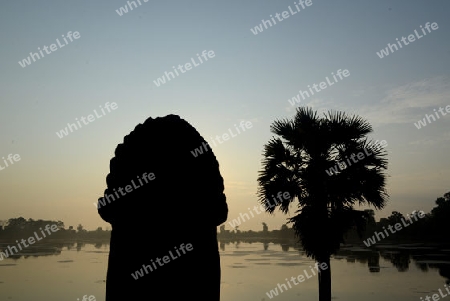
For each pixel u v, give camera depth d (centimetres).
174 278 605
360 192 1374
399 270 4753
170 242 616
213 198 659
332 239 1341
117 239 628
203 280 618
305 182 1405
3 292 3322
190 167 650
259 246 14250
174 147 651
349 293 3089
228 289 3441
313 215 1363
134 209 629
